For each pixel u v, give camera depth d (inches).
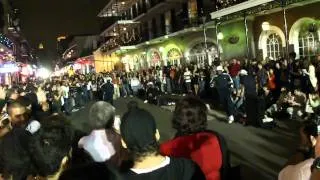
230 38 1060.5
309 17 848.3
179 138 144.4
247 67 758.5
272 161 350.3
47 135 120.1
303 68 640.4
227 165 146.9
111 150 154.7
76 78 1418.6
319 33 831.7
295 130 472.1
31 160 127.0
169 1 1375.5
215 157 141.0
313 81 582.9
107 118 160.1
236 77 726.5
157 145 103.1
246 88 532.7
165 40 1491.1
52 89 886.4
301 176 128.6
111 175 103.9
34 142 121.3
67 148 122.7
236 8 802.8
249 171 323.9
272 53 962.7
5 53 1346.0
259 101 509.7
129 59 1999.3
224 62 893.2
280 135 455.8
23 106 199.6
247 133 484.4
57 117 132.1
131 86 1238.9
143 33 1883.6
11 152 137.7
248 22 1011.3
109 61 2407.7
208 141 142.1
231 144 433.4
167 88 1074.7
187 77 960.3
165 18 1583.4
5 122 199.8
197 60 1278.3
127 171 101.4
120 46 1882.4
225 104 658.8
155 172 100.9
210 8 1163.3
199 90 889.5
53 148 118.7
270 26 952.9
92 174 109.0
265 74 669.3
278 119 551.8
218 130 522.3
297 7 874.1
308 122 169.5
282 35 919.7
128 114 106.0
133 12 2039.9
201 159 138.8
